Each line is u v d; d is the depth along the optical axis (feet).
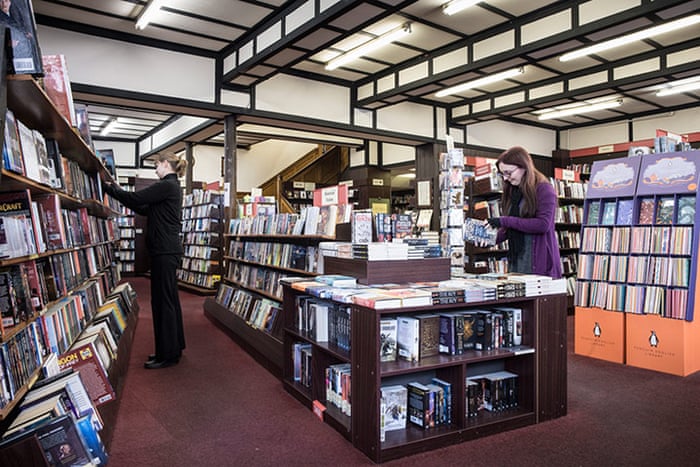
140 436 8.64
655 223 13.34
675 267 12.67
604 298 14.01
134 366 13.34
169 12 20.68
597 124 41.09
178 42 24.02
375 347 7.56
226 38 23.54
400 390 8.34
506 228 11.13
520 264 10.78
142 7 20.12
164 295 13.26
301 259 14.38
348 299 8.20
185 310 23.52
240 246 20.48
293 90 28.37
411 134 33.99
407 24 21.63
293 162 50.62
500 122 39.58
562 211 23.63
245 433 8.76
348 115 30.76
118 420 9.38
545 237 10.30
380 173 43.80
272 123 28.99
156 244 13.15
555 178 24.00
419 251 9.98
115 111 35.40
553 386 9.36
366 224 10.65
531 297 9.14
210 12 20.72
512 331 9.29
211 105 25.31
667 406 10.04
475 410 8.87
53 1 19.51
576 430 8.77
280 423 9.23
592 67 27.89
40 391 6.59
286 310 11.29
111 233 16.85
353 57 25.31
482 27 22.58
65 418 5.79
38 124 8.00
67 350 8.45
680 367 12.36
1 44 5.20
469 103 34.86
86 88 21.76
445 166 13.66
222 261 27.50
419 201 35.60
